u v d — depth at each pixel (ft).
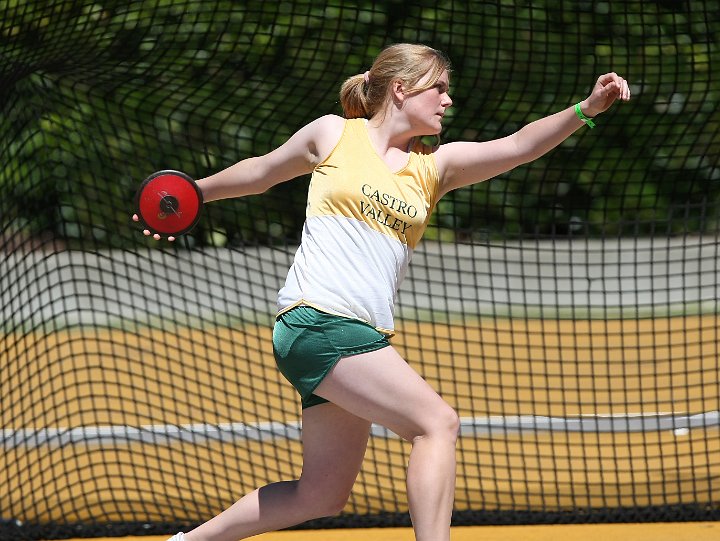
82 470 79.61
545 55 90.79
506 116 98.58
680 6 88.99
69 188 102.27
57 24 74.59
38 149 100.17
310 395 46.73
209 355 115.44
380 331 45.52
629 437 82.64
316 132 47.88
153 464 80.79
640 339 124.98
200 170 107.65
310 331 45.19
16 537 67.87
